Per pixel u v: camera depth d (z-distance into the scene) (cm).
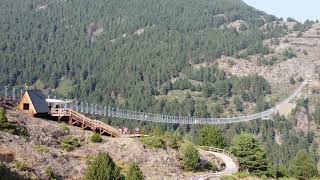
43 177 5875
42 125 7812
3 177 5297
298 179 10725
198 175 7788
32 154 6412
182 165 8088
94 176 5497
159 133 9019
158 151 8069
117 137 8488
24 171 5794
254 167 9394
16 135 6969
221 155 9712
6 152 6156
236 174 8312
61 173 6278
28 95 8481
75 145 7450
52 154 6669
